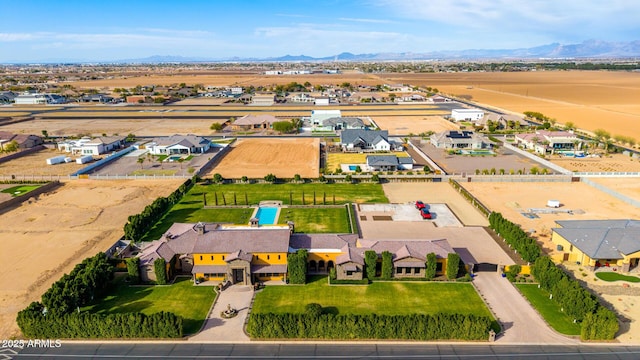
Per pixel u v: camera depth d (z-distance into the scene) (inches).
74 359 1852.9
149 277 2491.4
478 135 6131.9
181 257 2593.5
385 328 1968.5
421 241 2647.6
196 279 2479.1
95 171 4756.4
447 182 4404.5
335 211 3585.1
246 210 3595.0
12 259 2721.5
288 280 2486.5
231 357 1866.4
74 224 3302.2
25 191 4047.7
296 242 2655.0
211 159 5241.1
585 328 1950.1
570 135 5797.2
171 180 4453.7
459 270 2571.4
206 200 3833.7
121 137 6279.5
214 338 1998.0
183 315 2170.3
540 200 3821.4
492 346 1930.4
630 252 2534.5
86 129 7377.0
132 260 2439.7
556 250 2851.9
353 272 2481.5
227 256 2479.1
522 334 2009.1
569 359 1838.1
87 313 2030.0
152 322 1984.5
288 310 2207.2
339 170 4645.7
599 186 4101.9
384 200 3858.3
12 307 2208.4
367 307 2225.6
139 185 4281.5
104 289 2379.4
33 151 5812.0
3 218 3410.4
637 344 1931.6
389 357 1861.5
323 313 2158.0
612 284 2416.3
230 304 2262.6
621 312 2164.1
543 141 5713.6
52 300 2070.6
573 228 2871.6
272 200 3838.6
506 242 2957.7
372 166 4734.3
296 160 5270.7
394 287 2426.2
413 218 3430.1
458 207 3681.1
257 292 2383.1
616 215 3442.4
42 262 2687.0
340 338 1988.2
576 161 5118.1
